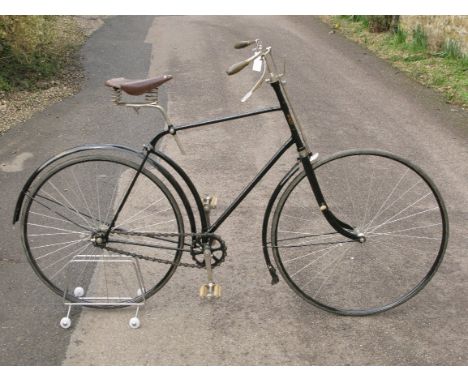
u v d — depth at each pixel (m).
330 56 8.59
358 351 2.86
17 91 6.46
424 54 8.49
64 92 6.56
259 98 6.59
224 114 6.05
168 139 5.36
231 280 3.38
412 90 7.09
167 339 2.91
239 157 5.05
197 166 4.85
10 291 3.22
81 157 2.93
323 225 3.96
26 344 2.85
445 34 8.40
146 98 2.82
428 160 5.06
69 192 4.26
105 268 3.46
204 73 7.47
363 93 6.92
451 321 3.08
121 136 5.38
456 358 2.83
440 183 4.62
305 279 3.40
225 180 4.62
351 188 4.49
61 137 5.33
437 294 3.29
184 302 3.19
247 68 7.73
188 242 3.35
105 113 5.96
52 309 3.10
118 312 3.10
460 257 3.64
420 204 4.28
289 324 3.04
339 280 3.40
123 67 7.61
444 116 6.23
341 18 11.23
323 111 6.24
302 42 9.40
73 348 2.83
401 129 5.80
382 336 2.97
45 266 3.44
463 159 5.12
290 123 2.91
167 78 2.80
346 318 3.10
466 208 4.25
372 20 10.01
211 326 3.01
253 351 2.84
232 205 3.04
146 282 3.32
